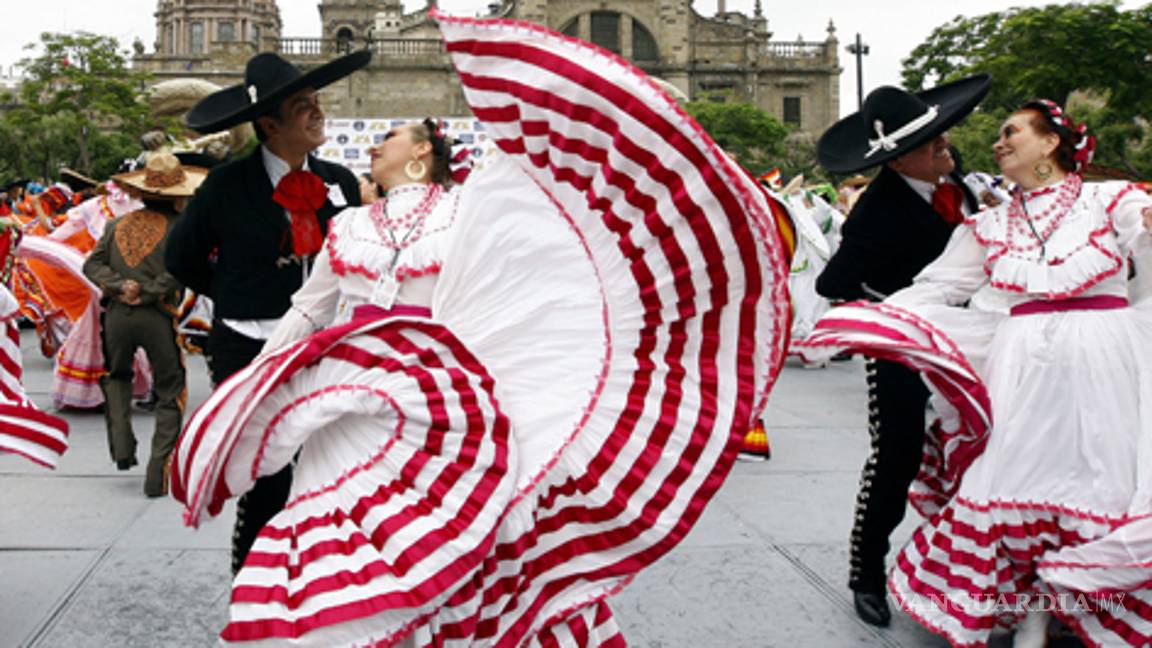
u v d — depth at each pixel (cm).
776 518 500
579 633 276
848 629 368
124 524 486
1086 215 336
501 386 277
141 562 431
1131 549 307
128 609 379
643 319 283
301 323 307
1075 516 324
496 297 284
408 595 240
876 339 343
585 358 283
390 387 258
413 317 266
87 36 4825
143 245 549
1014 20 2312
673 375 282
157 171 553
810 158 6172
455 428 258
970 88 393
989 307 355
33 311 992
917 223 382
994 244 348
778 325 277
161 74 7044
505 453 260
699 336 281
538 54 277
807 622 373
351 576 243
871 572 377
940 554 343
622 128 271
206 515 267
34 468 592
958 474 354
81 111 4869
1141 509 314
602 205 280
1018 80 2295
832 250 1133
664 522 277
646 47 6762
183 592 397
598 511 277
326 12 9156
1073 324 332
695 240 275
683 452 279
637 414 281
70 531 474
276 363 257
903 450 368
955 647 333
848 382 955
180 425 548
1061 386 328
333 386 260
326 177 375
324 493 259
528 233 284
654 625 369
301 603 240
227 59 7044
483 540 250
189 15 9569
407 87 6519
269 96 330
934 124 368
